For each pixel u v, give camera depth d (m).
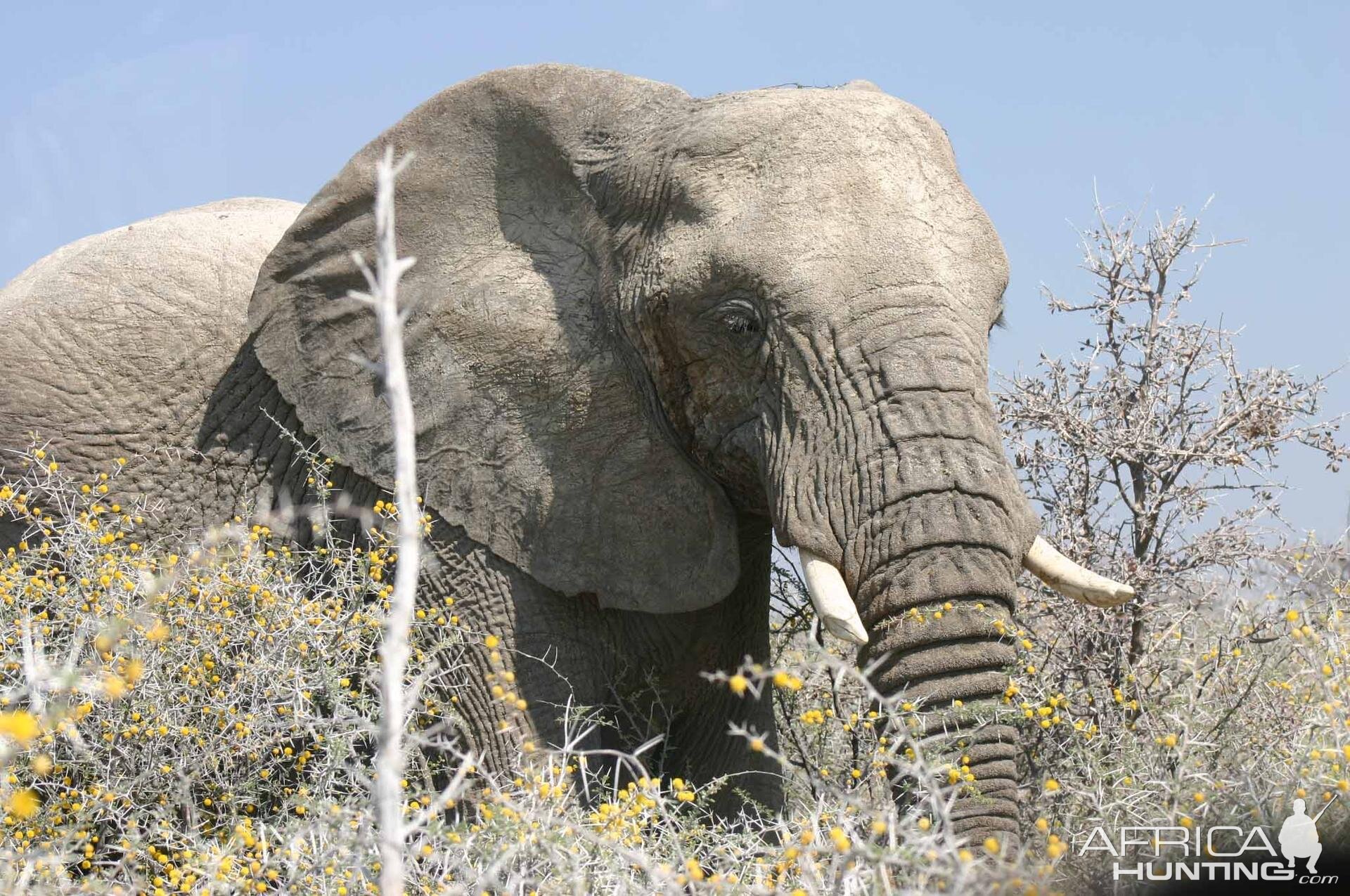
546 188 10.94
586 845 7.09
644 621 10.88
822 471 9.12
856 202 9.67
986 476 8.78
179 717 9.20
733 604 11.20
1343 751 7.09
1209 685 9.88
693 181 10.01
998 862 5.45
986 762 8.13
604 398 10.45
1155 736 9.17
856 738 10.01
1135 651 11.30
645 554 10.38
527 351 10.62
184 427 12.32
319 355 11.41
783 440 9.35
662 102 10.70
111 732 8.96
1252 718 8.96
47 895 7.08
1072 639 11.37
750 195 9.84
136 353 12.50
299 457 11.95
